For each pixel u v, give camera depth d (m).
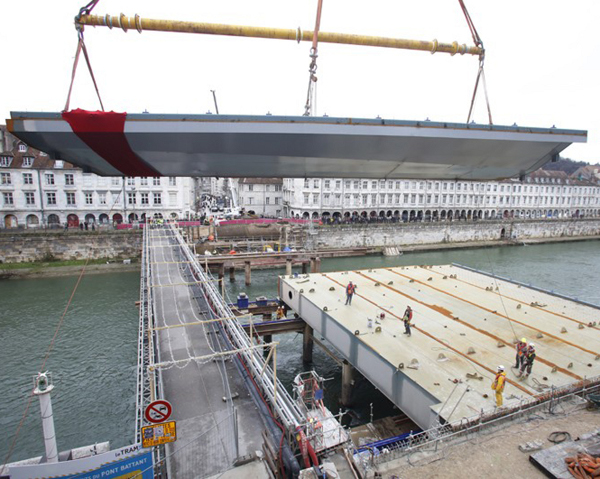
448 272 31.98
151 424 8.85
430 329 19.23
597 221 99.00
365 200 78.62
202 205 93.44
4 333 30.56
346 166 11.69
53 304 37.38
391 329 19.16
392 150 10.23
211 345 15.73
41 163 59.78
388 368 15.77
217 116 8.63
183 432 10.59
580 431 10.23
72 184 60.72
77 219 61.84
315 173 12.70
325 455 10.05
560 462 8.66
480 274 31.34
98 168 11.36
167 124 8.48
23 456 17.64
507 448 9.59
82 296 40.00
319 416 14.14
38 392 9.31
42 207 59.81
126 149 9.30
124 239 54.44
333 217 77.31
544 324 20.02
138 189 63.50
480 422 10.38
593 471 8.16
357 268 56.97
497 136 10.03
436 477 8.66
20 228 57.19
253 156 10.23
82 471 8.36
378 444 13.45
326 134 9.09
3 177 57.94
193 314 19.23
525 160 11.53
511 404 12.01
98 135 8.55
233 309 28.50
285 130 8.90
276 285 47.88
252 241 59.84
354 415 20.19
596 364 15.57
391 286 27.31
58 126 8.12
